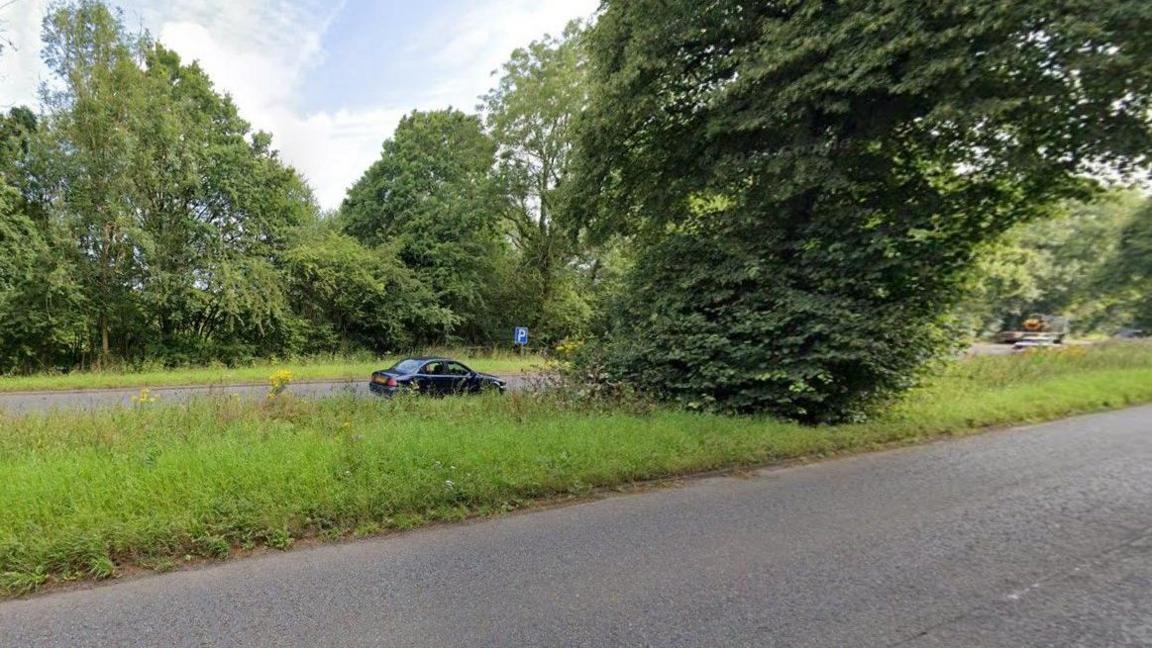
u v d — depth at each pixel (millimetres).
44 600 3459
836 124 9344
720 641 3018
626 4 10641
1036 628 3191
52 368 20406
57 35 20922
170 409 8422
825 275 9211
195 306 23750
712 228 10773
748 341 9234
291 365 23672
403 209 34531
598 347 11258
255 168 27438
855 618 3268
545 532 4621
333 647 2965
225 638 3045
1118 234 33875
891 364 8883
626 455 6238
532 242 36781
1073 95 7469
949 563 4031
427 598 3496
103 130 21562
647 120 10711
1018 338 48188
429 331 34469
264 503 4523
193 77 26781
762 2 9602
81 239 22234
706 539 4461
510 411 8484
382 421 7820
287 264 27906
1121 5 6469
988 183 9023
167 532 4074
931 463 6992
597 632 3105
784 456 7180
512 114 32125
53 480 4613
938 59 7352
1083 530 4691
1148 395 12945
